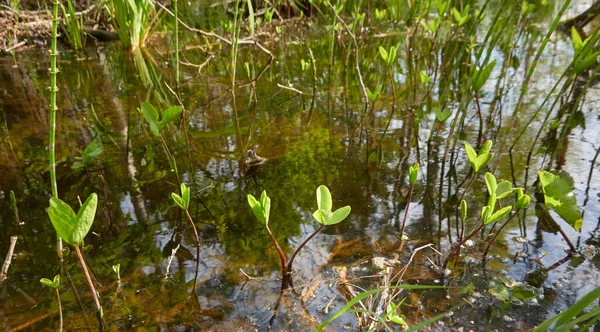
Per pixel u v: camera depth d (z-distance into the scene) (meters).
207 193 0.50
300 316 0.33
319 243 0.41
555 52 1.04
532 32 1.24
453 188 0.49
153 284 0.36
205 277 0.37
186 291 0.35
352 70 1.00
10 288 0.36
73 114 0.75
